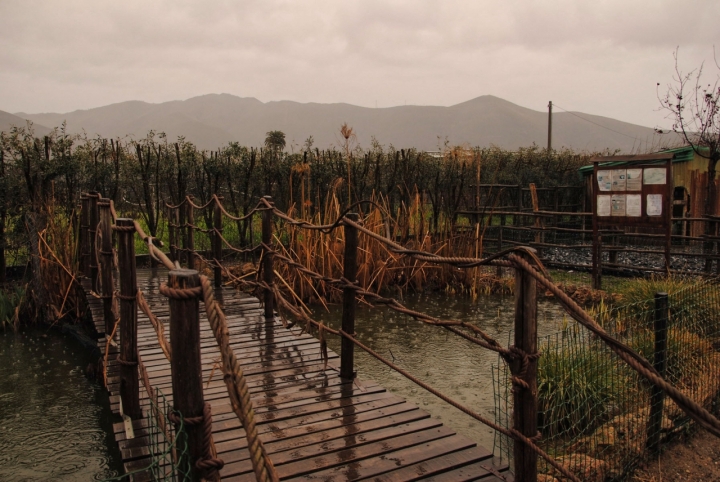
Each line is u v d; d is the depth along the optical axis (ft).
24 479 13.03
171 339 6.43
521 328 7.80
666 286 21.02
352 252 13.92
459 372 19.08
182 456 6.56
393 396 13.28
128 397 11.73
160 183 35.50
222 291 25.02
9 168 28.17
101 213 15.93
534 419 7.97
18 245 27.73
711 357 16.48
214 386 13.75
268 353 16.47
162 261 7.70
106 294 16.21
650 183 27.68
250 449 5.27
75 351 22.20
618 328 15.70
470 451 10.64
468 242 31.48
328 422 11.75
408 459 10.22
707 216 29.50
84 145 32.45
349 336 13.78
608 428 12.78
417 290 31.60
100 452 14.35
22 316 25.29
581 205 54.19
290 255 28.58
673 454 13.34
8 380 19.16
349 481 9.44
